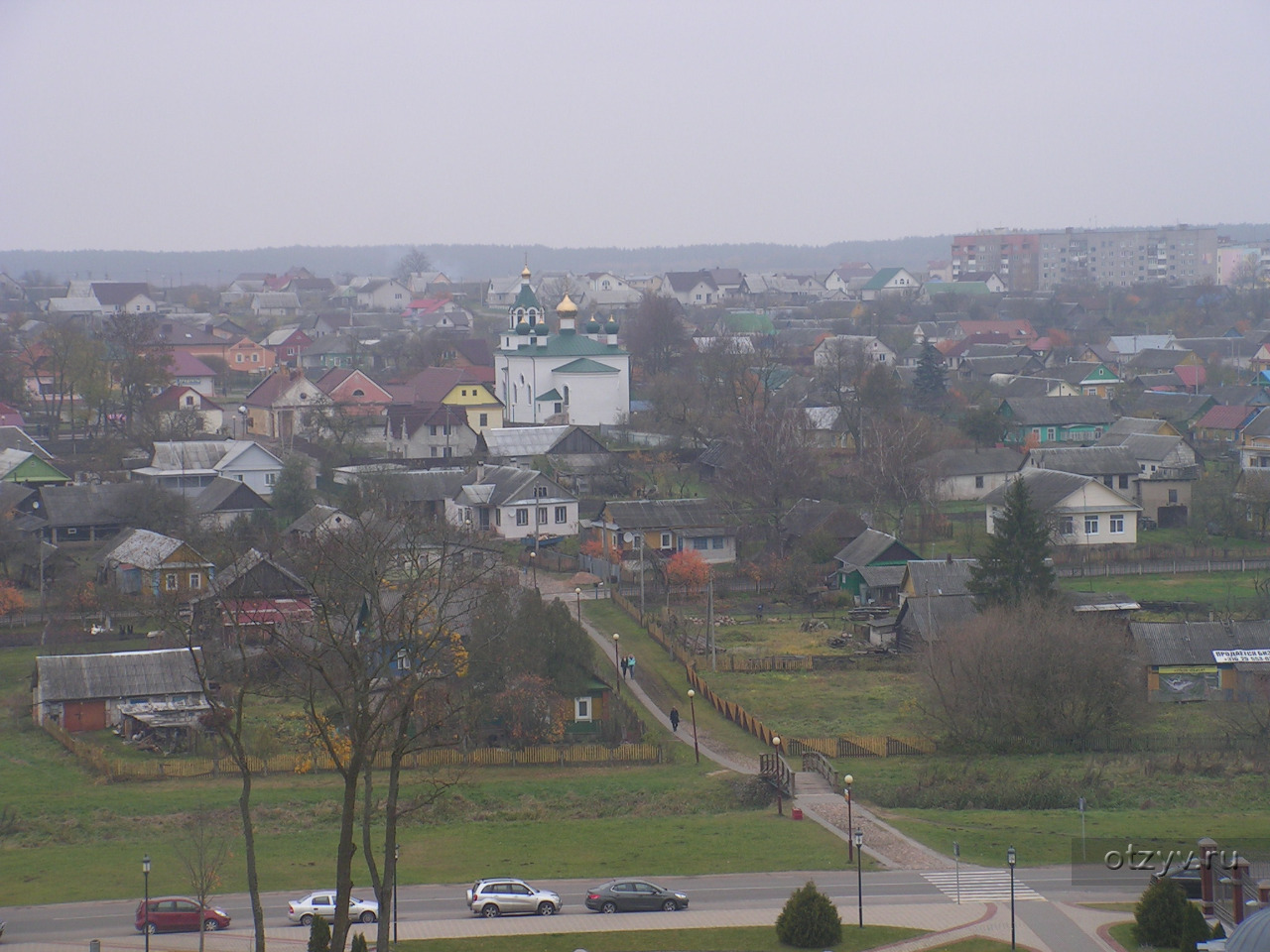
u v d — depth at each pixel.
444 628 64.81
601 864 58.81
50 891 55.62
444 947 48.31
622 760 74.06
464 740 74.06
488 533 122.94
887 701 83.75
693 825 64.00
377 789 68.88
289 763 72.31
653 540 118.12
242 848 61.09
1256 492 126.25
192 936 50.47
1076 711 76.06
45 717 78.88
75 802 66.38
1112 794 68.12
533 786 69.62
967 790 68.25
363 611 76.56
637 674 89.62
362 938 43.78
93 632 95.12
